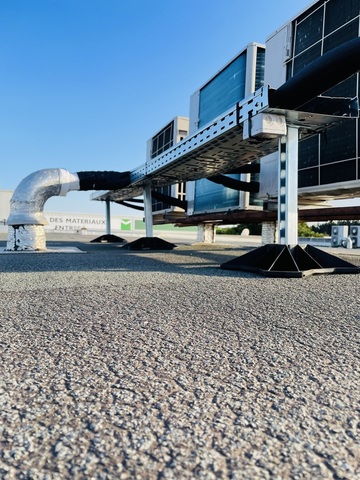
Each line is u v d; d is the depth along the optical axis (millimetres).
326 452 1326
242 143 8273
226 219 14219
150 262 8281
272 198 11859
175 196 20672
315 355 2303
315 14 9078
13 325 2916
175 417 1555
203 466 1240
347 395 1771
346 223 33625
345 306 3662
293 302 3840
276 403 1685
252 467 1238
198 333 2734
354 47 4711
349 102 6465
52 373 1999
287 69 10141
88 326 2898
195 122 16469
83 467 1231
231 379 1940
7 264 7602
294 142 6609
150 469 1224
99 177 12883
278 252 6387
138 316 3221
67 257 9562
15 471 1209
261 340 2588
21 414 1568
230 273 6168
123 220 43594
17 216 11203
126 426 1480
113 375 1978
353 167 8203
